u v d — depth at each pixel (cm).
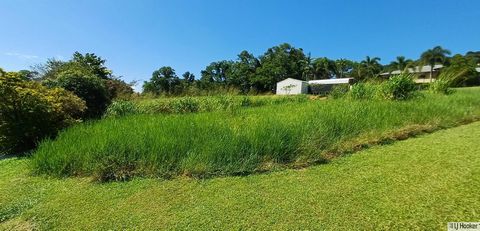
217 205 245
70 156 352
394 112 527
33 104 542
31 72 1148
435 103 623
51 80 816
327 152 369
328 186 269
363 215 212
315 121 440
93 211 247
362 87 841
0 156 509
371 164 322
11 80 528
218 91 1079
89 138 402
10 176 355
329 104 656
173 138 371
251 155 337
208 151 341
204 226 212
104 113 851
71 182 322
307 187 271
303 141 370
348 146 385
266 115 565
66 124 601
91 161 346
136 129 442
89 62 1443
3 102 512
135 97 1130
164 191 282
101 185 307
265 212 227
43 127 552
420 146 383
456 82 1271
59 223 230
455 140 406
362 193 248
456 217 199
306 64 5634
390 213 211
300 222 209
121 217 233
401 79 758
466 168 288
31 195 288
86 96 817
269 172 321
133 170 335
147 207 249
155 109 893
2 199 281
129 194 279
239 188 279
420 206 218
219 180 304
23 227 228
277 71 5156
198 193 273
